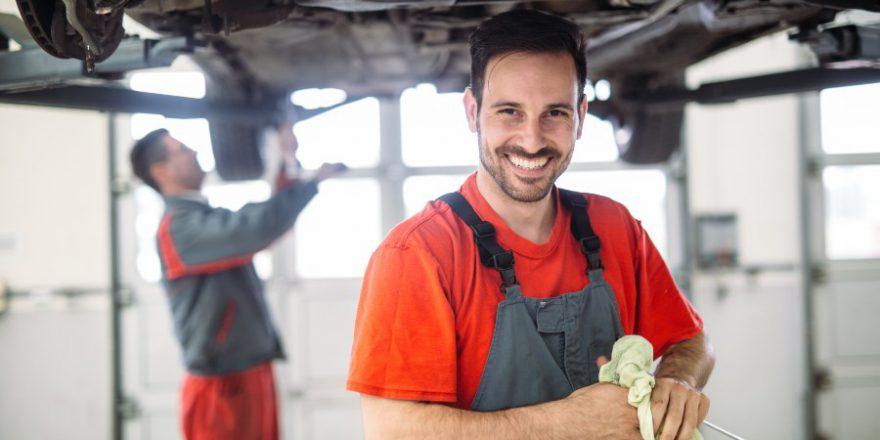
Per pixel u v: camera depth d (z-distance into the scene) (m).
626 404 0.98
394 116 3.95
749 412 4.09
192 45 1.63
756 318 4.10
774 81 1.97
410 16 1.65
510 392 1.03
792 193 4.10
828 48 1.64
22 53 1.60
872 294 4.09
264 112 2.39
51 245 3.97
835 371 4.11
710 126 4.09
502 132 1.01
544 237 1.11
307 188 2.37
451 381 0.99
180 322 2.44
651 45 1.98
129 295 4.00
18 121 3.95
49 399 3.97
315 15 1.70
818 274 4.09
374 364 0.98
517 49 0.99
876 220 4.08
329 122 3.90
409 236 1.02
